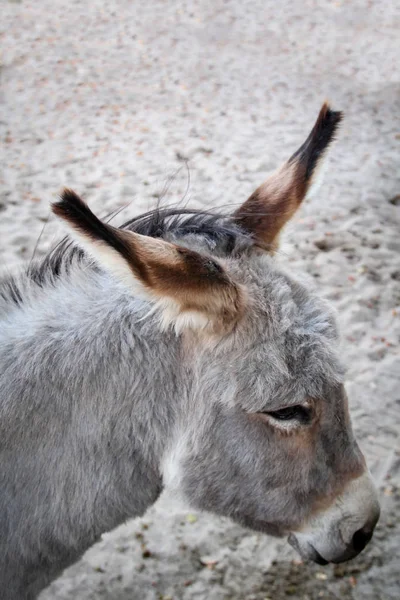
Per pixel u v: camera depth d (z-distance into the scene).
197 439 1.07
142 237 0.96
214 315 1.01
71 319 1.08
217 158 2.90
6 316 1.11
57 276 1.13
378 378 1.98
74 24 4.19
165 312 1.00
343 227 2.53
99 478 1.07
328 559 1.17
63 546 1.09
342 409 1.10
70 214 0.90
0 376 1.06
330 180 2.79
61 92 3.41
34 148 2.95
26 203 2.58
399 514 1.69
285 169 1.18
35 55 3.78
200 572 1.60
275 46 4.03
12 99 3.33
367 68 3.78
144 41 4.01
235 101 3.39
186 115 3.24
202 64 3.76
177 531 1.67
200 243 1.10
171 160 2.88
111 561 1.61
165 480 1.10
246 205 1.17
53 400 1.05
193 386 1.06
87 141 3.01
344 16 4.45
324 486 1.11
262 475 1.09
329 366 1.05
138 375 1.06
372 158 2.94
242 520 1.14
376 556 1.62
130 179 2.74
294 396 1.04
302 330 1.05
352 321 2.15
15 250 2.31
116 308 1.08
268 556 1.63
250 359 1.03
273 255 1.17
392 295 2.25
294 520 1.13
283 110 3.31
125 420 1.06
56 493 1.07
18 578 1.09
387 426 1.86
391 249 2.44
